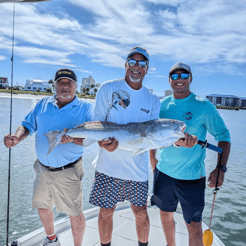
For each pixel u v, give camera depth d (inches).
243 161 429.4
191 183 95.0
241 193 265.1
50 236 103.5
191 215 94.9
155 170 108.5
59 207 102.1
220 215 209.8
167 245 104.2
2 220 181.2
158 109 100.3
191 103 97.7
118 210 142.2
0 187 238.8
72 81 99.6
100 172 95.4
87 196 228.8
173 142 89.1
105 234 94.7
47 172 99.0
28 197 219.0
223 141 93.7
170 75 99.7
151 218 135.9
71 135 95.0
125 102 93.8
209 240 86.0
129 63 90.8
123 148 91.7
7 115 828.6
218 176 90.5
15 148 408.8
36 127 106.4
